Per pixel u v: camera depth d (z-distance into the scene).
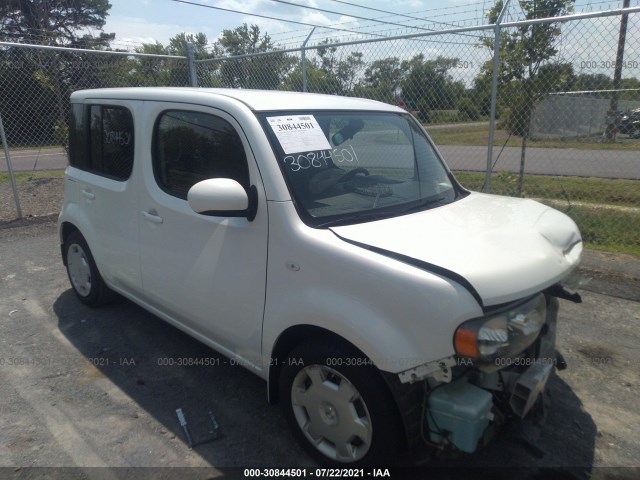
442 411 2.24
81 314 4.57
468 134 6.80
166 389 3.41
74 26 36.41
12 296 5.01
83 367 3.68
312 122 2.94
